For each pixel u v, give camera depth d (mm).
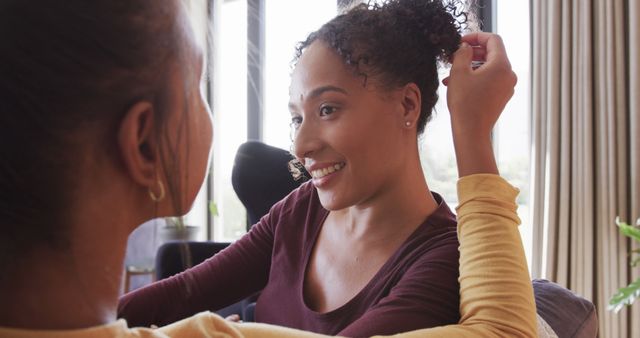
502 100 709
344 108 721
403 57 739
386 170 745
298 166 1003
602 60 3041
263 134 4098
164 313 922
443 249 709
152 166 427
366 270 769
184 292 930
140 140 416
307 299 822
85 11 389
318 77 726
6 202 387
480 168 666
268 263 975
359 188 737
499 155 3564
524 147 3506
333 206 746
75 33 386
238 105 3527
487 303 590
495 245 617
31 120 383
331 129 723
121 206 425
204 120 467
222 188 3414
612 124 3008
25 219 390
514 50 3512
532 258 3252
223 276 956
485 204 638
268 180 2178
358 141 720
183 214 460
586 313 953
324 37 739
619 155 3018
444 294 668
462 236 647
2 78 383
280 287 863
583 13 3072
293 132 791
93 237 412
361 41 718
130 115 404
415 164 780
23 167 385
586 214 3068
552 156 3156
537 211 3234
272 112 3965
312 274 831
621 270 3020
